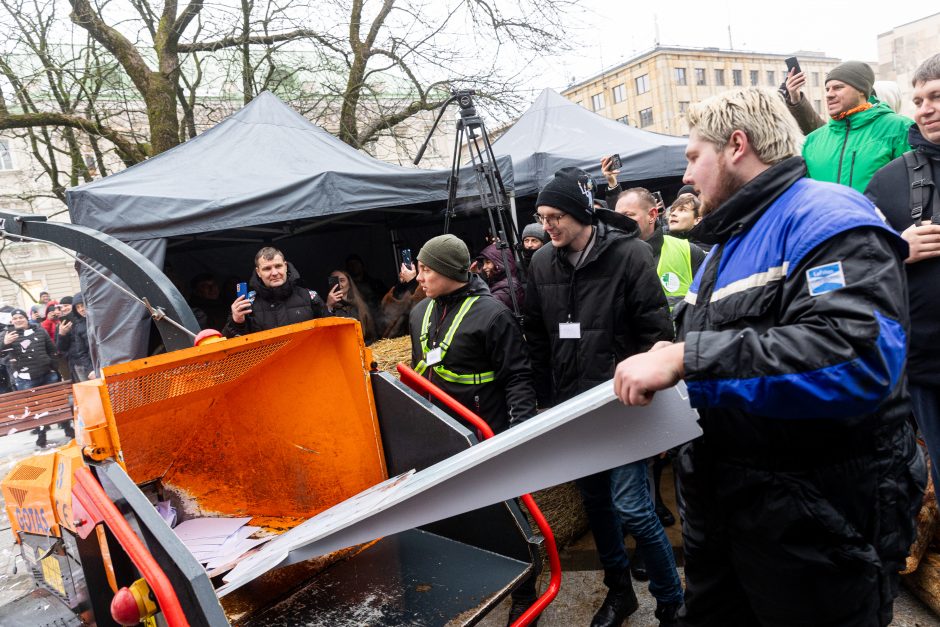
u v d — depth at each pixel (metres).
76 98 9.52
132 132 9.98
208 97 11.43
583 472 1.21
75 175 10.02
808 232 1.14
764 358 1.04
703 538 1.48
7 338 8.59
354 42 10.53
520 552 1.93
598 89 55.66
